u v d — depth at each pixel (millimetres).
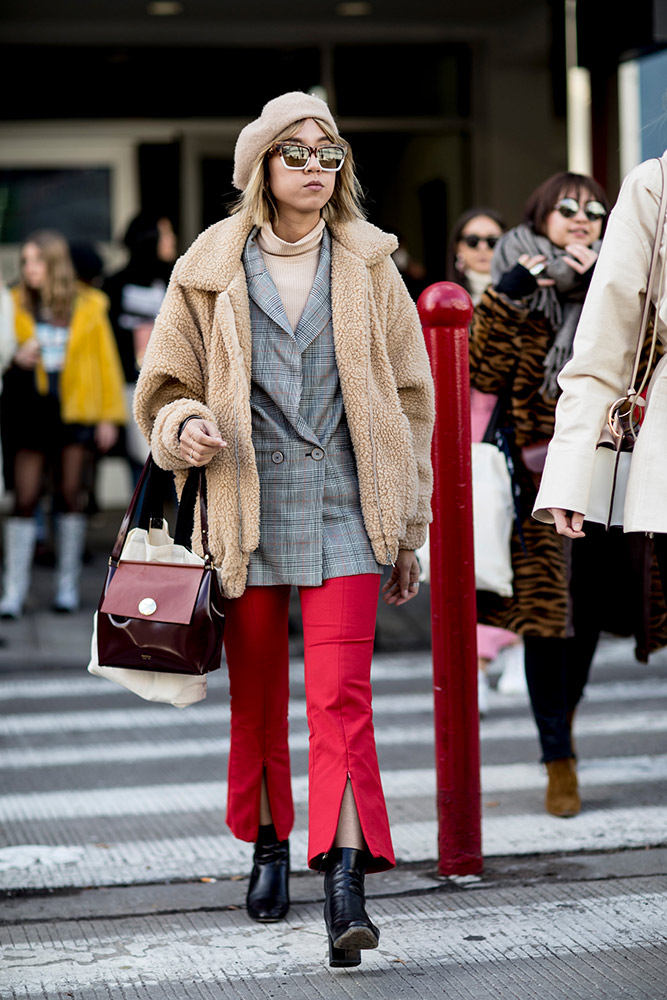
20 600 18922
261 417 7223
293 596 20031
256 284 7246
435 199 28281
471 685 8641
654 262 6539
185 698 7359
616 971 7023
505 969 7113
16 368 18438
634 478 6438
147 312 22219
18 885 8648
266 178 7336
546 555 9609
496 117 27328
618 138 20234
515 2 26734
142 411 7391
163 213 29109
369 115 28203
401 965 7219
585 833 9469
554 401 9688
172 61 28547
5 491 18859
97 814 10289
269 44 28156
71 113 28609
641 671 15961
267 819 7965
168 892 8531
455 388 8500
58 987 7020
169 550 7363
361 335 7195
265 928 7824
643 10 18141
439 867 8719
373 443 7176
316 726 7098
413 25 27438
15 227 28891
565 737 9898
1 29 27625
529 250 10172
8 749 12547
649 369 6664
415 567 7742
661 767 11375
